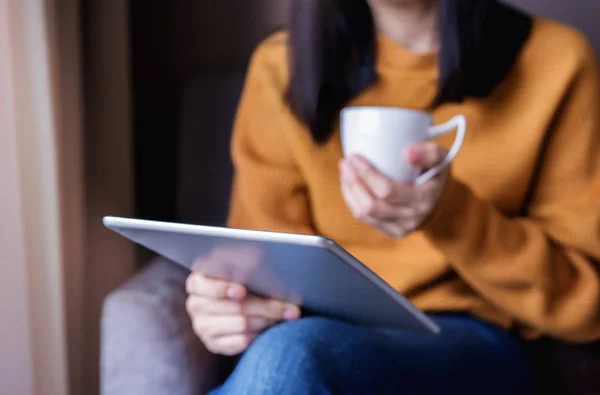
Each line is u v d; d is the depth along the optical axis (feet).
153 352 2.49
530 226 2.62
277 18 4.33
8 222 3.01
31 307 3.16
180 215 4.05
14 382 3.10
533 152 2.84
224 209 3.98
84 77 3.86
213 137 3.99
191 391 2.53
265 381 1.83
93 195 3.98
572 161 2.84
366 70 3.04
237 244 1.76
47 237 3.17
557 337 2.69
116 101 3.98
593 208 2.65
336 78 3.04
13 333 3.07
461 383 2.24
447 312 2.91
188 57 4.46
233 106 3.95
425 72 3.00
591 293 2.53
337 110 3.10
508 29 2.88
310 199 3.38
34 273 3.16
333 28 3.01
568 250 2.69
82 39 3.79
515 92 2.88
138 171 4.56
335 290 1.95
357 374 1.92
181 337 2.56
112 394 2.52
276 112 3.34
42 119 3.11
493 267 2.45
